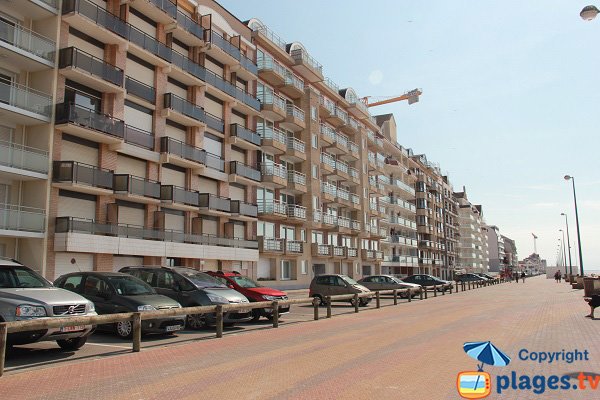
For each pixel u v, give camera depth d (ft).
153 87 95.45
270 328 48.39
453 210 363.76
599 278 93.61
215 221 112.37
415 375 25.46
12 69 73.82
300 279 141.08
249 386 23.25
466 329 45.16
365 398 20.94
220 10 118.93
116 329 40.47
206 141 110.93
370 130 210.38
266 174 127.75
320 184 152.25
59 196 76.18
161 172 96.73
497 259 542.16
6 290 30.89
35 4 73.36
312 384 23.57
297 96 148.15
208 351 33.99
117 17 86.07
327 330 45.88
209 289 47.57
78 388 23.06
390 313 64.59
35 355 32.45
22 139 74.90
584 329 44.55
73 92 79.51
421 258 258.57
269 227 131.44
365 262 189.47
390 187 230.89
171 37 100.73
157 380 24.72
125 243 83.56
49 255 72.90
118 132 83.97
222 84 114.42
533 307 72.18
